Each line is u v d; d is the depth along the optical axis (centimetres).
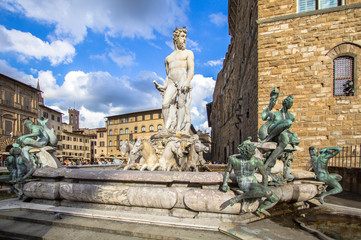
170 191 439
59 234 399
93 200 497
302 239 353
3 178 806
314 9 1222
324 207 550
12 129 4894
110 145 7269
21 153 638
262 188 392
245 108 1845
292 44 1227
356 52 1138
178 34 971
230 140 3120
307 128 1179
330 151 584
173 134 853
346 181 902
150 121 6450
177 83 959
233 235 365
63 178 568
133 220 431
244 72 1911
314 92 1184
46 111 6322
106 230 406
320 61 1186
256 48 1327
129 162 813
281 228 399
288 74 1224
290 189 504
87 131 8631
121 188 474
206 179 437
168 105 956
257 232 375
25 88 5322
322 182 582
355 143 1105
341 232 382
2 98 4716
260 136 582
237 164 419
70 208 511
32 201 575
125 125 6931
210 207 418
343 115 1137
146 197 450
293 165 1180
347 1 1172
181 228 404
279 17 1242
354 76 1138
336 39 1169
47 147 739
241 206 414
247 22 1748
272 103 588
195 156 898
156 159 686
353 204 621
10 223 461
